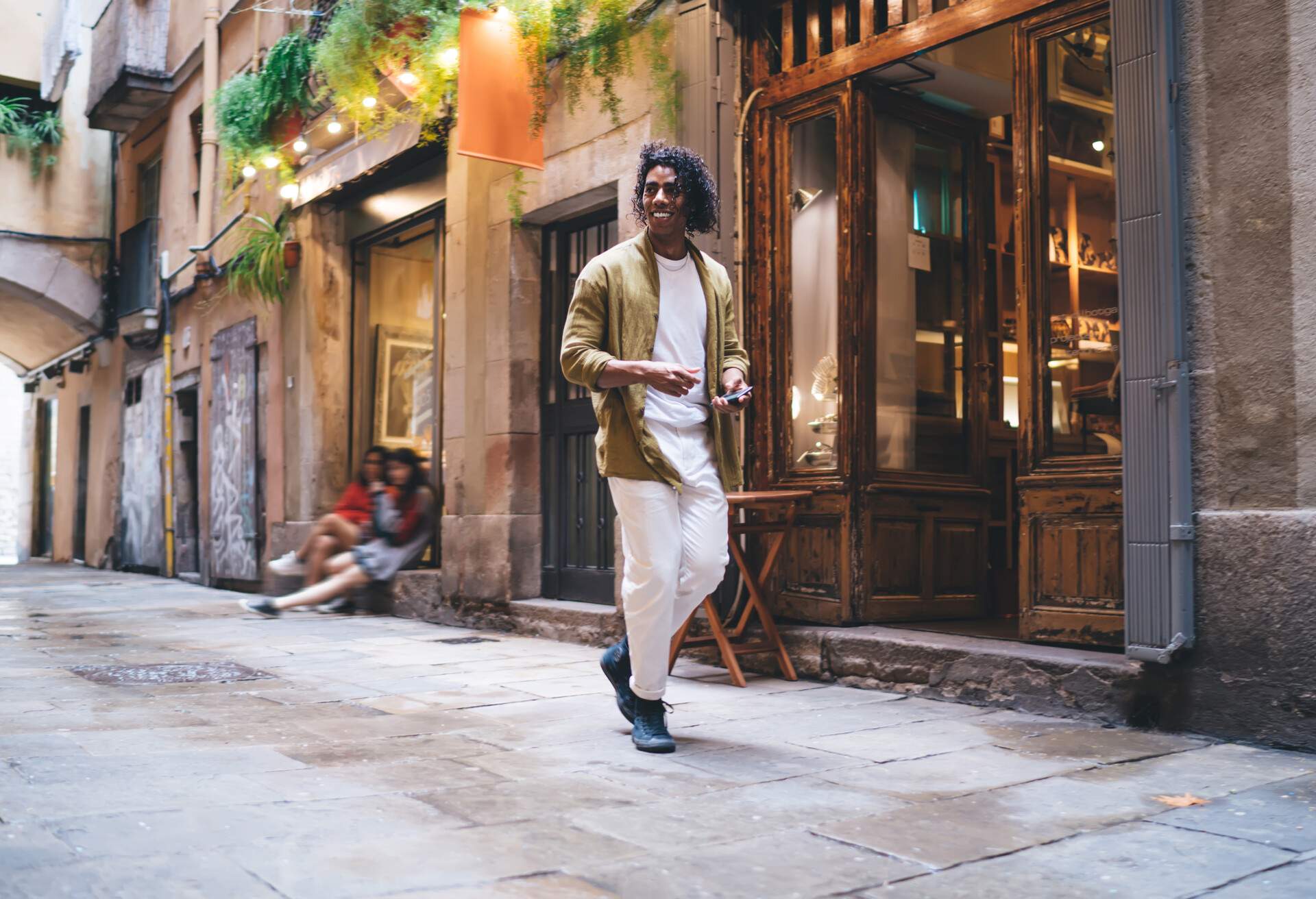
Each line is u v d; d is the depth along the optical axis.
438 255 8.70
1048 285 4.56
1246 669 3.50
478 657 5.78
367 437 9.84
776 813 2.66
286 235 10.32
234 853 2.27
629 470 3.32
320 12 9.28
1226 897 2.07
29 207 15.92
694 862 2.26
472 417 7.53
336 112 9.31
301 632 7.14
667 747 3.35
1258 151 3.58
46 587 12.23
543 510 7.27
